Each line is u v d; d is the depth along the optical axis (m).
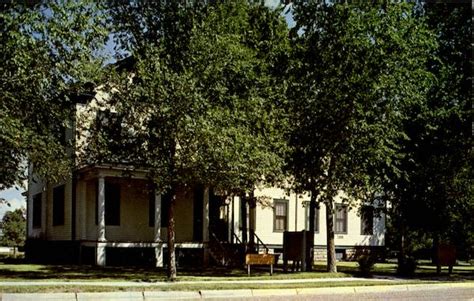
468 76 24.73
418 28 21.69
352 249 34.75
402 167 24.25
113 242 25.06
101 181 24.67
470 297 17.78
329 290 16.97
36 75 16.16
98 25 17.33
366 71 20.95
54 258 28.58
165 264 26.25
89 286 15.08
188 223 28.66
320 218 33.69
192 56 18.39
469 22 24.64
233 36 19.48
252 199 25.47
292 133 22.03
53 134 19.56
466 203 26.05
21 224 52.19
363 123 20.91
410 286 18.62
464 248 33.84
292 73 22.39
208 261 26.92
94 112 23.05
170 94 17.38
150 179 19.17
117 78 18.67
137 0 21.66
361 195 22.84
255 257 20.58
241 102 19.06
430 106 24.23
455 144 24.84
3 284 15.15
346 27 20.95
